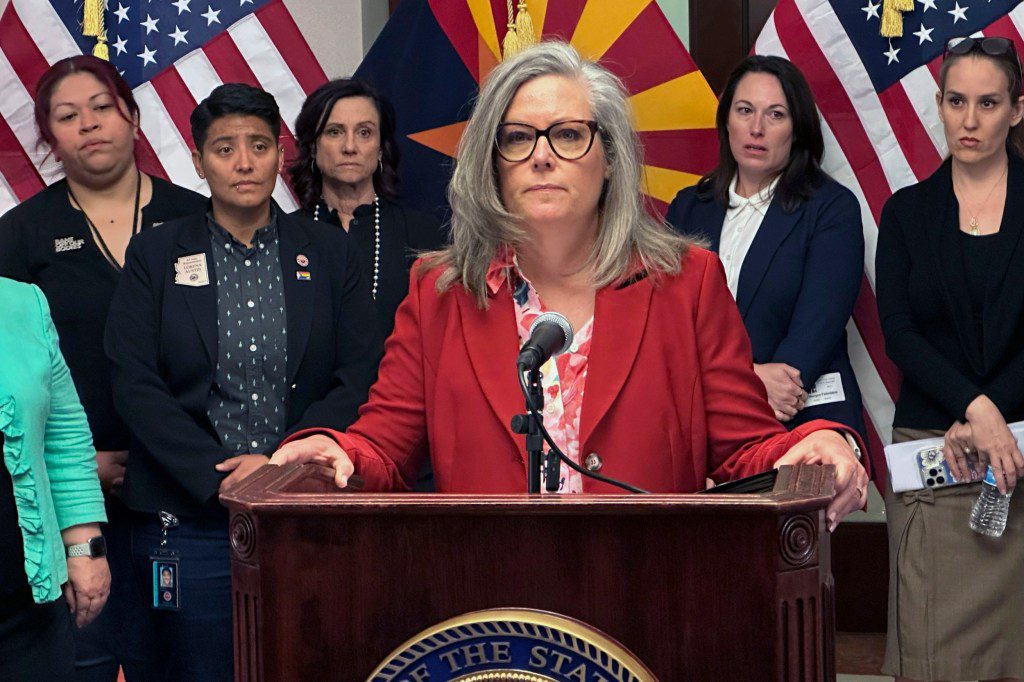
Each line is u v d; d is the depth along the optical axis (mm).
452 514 2471
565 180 3258
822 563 2617
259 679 2580
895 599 5738
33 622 3951
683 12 7559
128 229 5660
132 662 5105
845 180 6574
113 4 7027
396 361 3607
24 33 6992
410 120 6719
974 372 5566
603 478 2949
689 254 3480
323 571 2543
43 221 5617
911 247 5762
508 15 6660
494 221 3373
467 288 3465
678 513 2416
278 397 4969
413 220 6145
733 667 2422
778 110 5910
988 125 5574
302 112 6156
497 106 3307
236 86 5004
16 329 4113
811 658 2434
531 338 2980
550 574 2480
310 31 7508
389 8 7828
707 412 3430
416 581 2520
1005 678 5562
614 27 6641
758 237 5922
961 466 5492
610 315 3393
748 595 2408
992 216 5645
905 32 6453
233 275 5008
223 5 7031
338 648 2545
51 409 4250
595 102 3324
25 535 3877
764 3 7449
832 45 6547
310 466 3072
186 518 4852
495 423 3355
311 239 5168
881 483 6504
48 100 5566
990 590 5535
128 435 5457
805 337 5703
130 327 4953
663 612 2447
